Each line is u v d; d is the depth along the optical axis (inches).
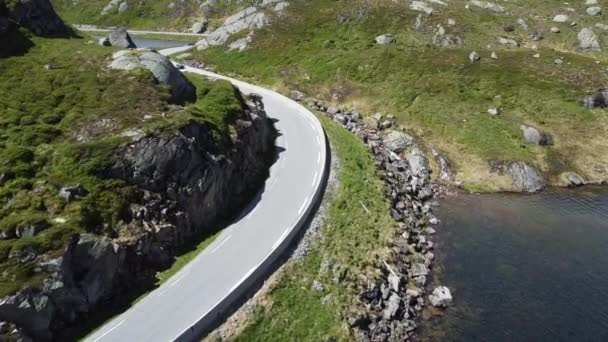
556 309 1315.2
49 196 1127.0
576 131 2306.8
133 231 1165.7
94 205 1150.3
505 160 2150.6
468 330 1230.3
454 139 2285.9
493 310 1305.4
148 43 3846.0
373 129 2390.5
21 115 1379.2
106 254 1059.3
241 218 1422.2
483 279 1439.5
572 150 2234.3
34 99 1472.7
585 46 3265.3
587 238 1695.4
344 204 1581.0
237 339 1042.1
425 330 1227.9
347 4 3499.0
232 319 1074.1
